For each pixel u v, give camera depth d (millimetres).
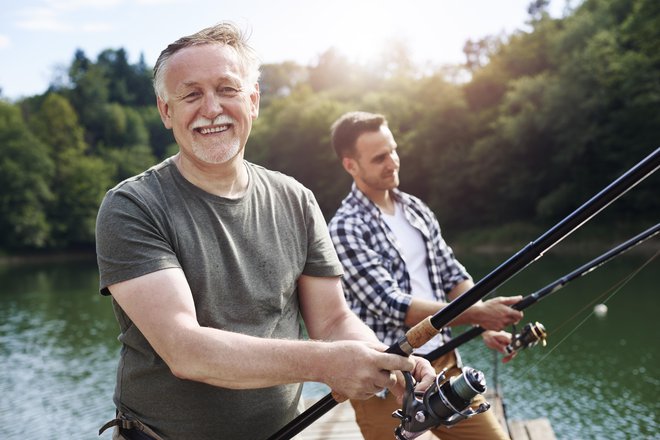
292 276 2104
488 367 10383
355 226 3275
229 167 1994
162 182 1962
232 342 1757
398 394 2100
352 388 1753
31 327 17688
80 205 54562
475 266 28203
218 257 1953
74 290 26656
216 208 1979
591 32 38406
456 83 52000
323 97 65812
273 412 2047
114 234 1859
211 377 1759
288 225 2123
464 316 3166
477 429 2885
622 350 11219
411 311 3094
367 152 3307
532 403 8547
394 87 55062
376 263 3211
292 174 53312
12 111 58125
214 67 1957
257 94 2133
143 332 1826
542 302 16219
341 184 49375
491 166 38938
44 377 12055
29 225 51562
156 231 1885
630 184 1645
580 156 35438
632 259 24688
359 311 3248
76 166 55375
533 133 36750
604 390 8977
